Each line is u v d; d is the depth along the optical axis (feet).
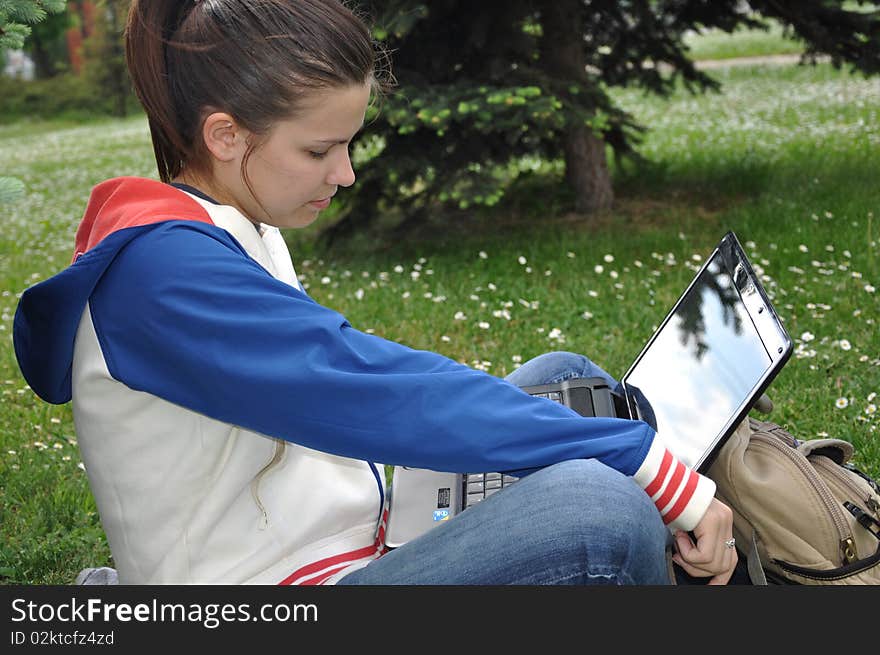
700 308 7.06
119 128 72.08
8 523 9.74
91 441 4.83
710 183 24.38
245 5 4.55
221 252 4.54
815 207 19.99
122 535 4.98
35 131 80.48
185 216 4.66
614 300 15.75
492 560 4.70
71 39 100.22
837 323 13.67
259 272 4.59
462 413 4.52
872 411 10.48
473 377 4.62
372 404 4.45
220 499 4.91
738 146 29.17
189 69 4.63
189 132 4.81
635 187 24.97
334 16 4.63
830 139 28.35
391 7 17.39
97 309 4.57
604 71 23.57
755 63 57.26
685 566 5.16
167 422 4.74
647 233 20.07
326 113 4.61
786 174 23.58
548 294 16.34
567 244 19.57
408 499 6.15
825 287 15.26
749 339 5.99
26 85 90.17
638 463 4.82
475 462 4.57
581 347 13.62
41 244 25.21
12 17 8.68
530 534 4.62
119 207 4.74
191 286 4.42
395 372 4.58
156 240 4.49
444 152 19.51
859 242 17.12
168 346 4.45
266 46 4.51
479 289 16.89
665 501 4.89
